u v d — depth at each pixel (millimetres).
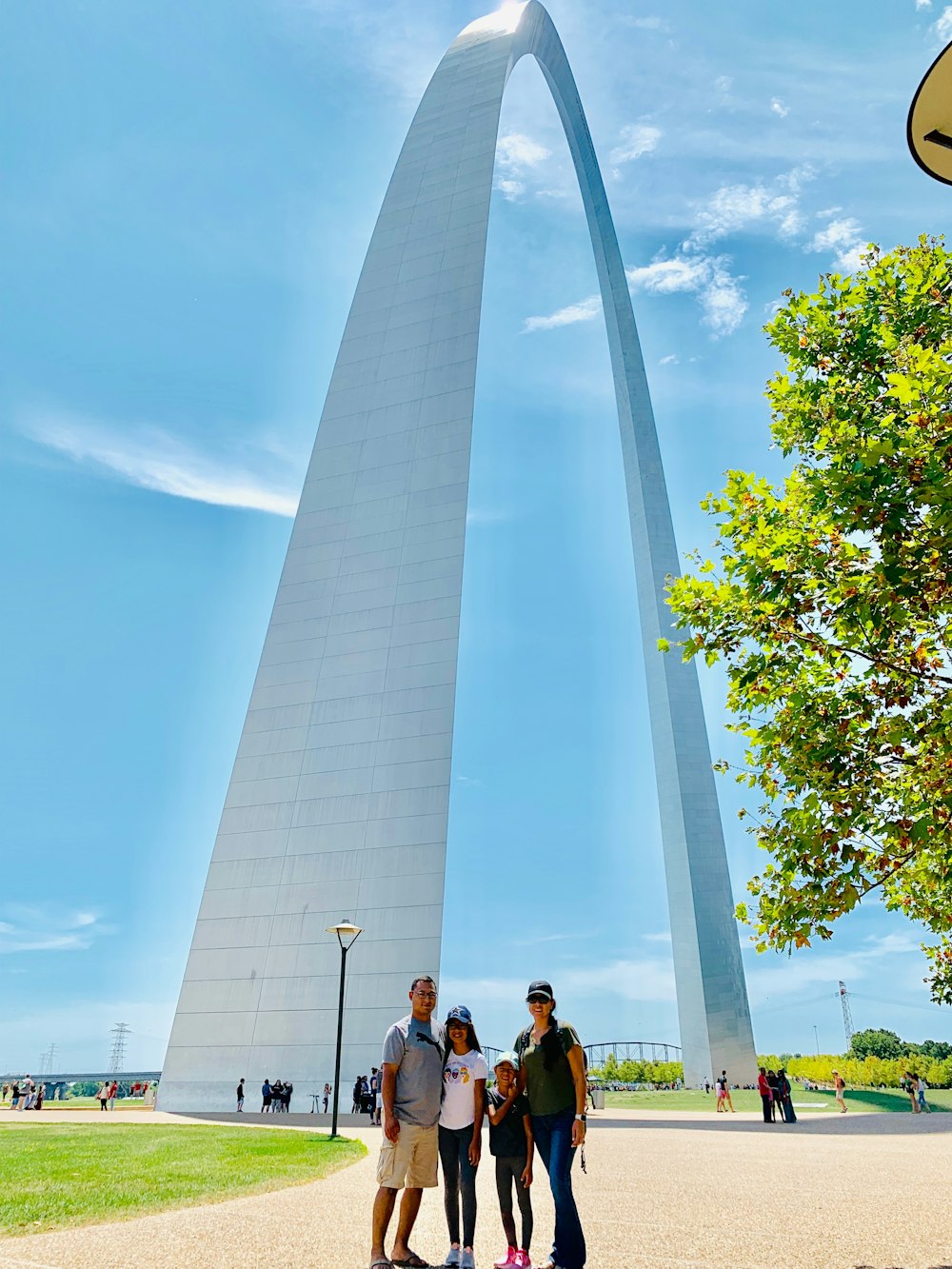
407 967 34250
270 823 38531
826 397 10812
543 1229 8258
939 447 8125
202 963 36656
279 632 42594
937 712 8672
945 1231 8078
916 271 10789
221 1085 34406
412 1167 6398
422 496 43375
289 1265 6188
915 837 8234
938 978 16500
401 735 38469
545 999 6570
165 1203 8656
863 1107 41031
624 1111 36406
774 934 8930
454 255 49750
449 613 40312
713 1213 9117
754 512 9922
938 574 8391
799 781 8938
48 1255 6289
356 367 48438
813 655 9617
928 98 5840
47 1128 20422
